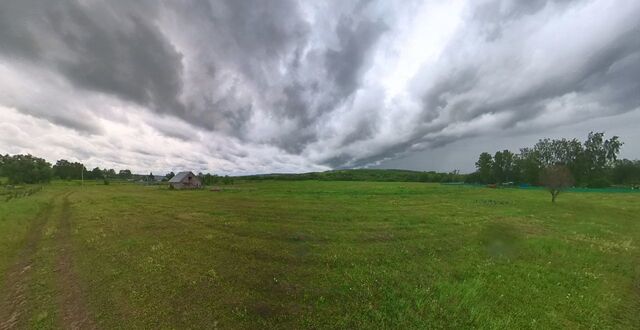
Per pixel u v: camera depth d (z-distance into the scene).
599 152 118.50
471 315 9.40
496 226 23.80
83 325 8.88
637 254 17.08
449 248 17.30
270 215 28.80
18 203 38.16
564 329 8.91
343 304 10.11
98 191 71.06
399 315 9.32
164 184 119.75
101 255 15.66
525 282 12.34
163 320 9.01
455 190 70.88
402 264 14.30
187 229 21.97
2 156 122.69
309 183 112.69
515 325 8.98
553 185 43.31
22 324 9.05
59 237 20.31
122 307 9.87
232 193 61.34
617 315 9.95
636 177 110.06
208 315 9.28
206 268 13.45
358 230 21.84
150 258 14.82
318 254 15.72
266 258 15.06
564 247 17.80
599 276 13.35
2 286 11.99
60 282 12.20
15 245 17.95
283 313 9.47
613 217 30.78
